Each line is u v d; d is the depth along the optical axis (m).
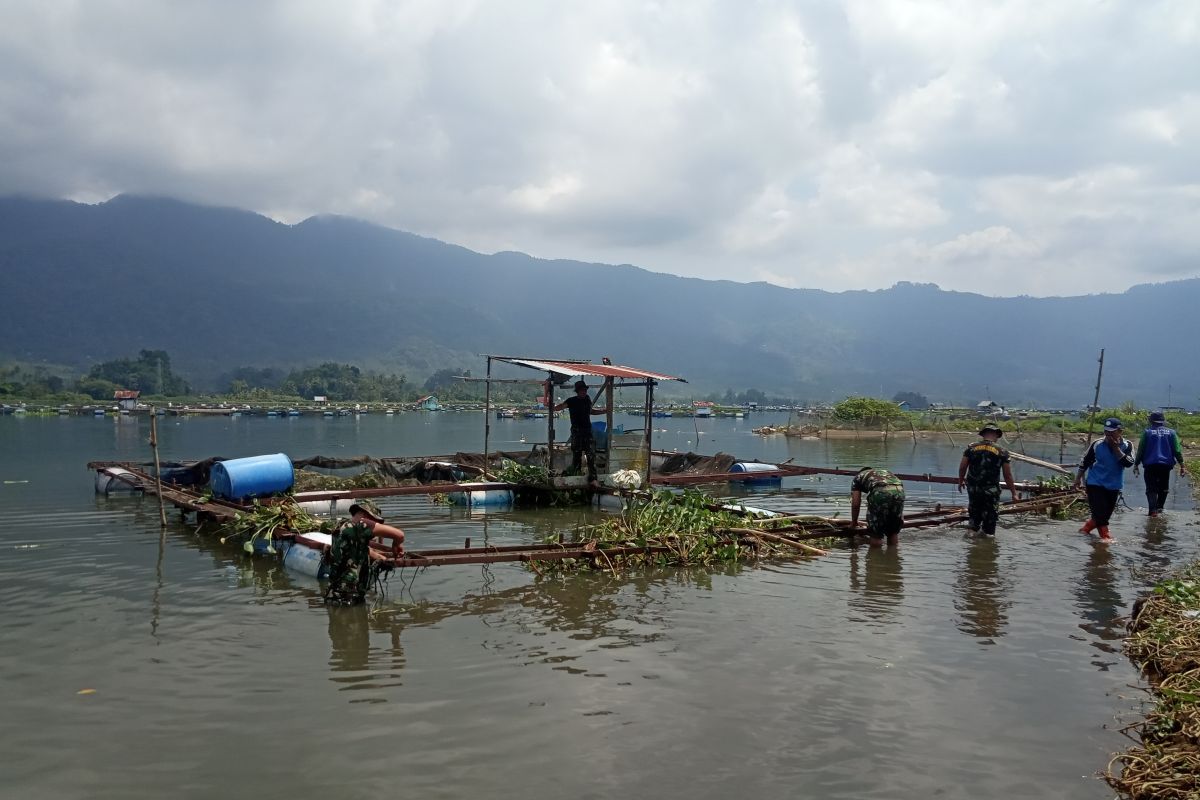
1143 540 11.34
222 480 12.45
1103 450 11.38
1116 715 5.04
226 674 5.61
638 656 6.03
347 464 18.44
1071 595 8.02
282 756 4.37
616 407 16.08
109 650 6.11
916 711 5.05
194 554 9.80
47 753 4.40
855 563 9.58
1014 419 48.22
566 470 15.10
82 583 8.27
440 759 4.34
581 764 4.29
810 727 4.80
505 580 8.52
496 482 15.19
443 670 5.71
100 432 40.78
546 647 6.24
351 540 7.51
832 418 46.66
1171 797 3.94
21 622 6.84
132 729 4.71
